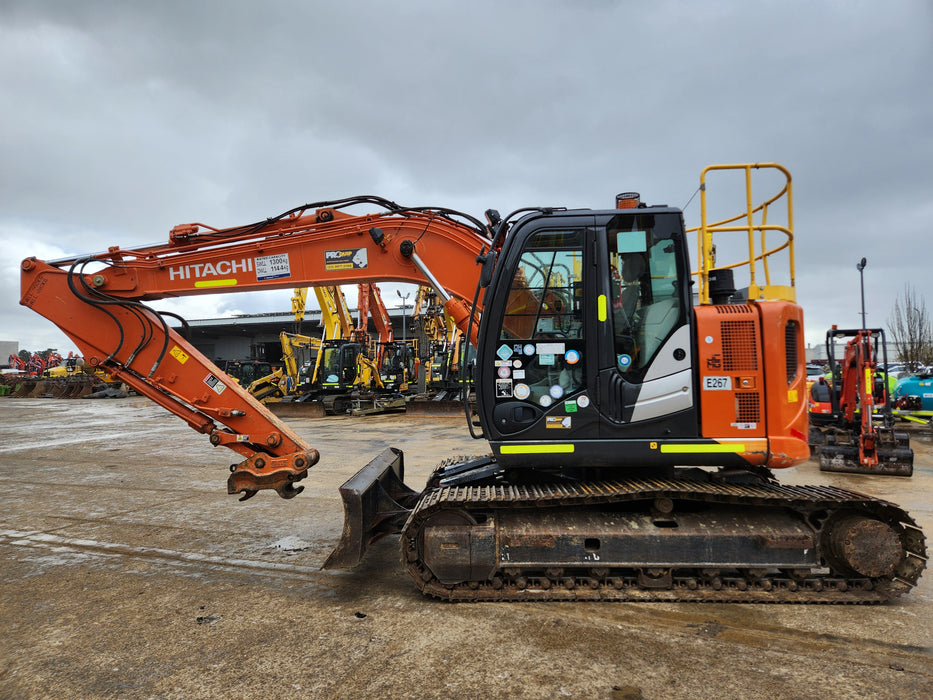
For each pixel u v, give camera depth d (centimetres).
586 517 396
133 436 1449
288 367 2339
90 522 611
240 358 6469
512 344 402
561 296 400
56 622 369
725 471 422
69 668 310
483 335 405
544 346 400
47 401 3250
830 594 378
